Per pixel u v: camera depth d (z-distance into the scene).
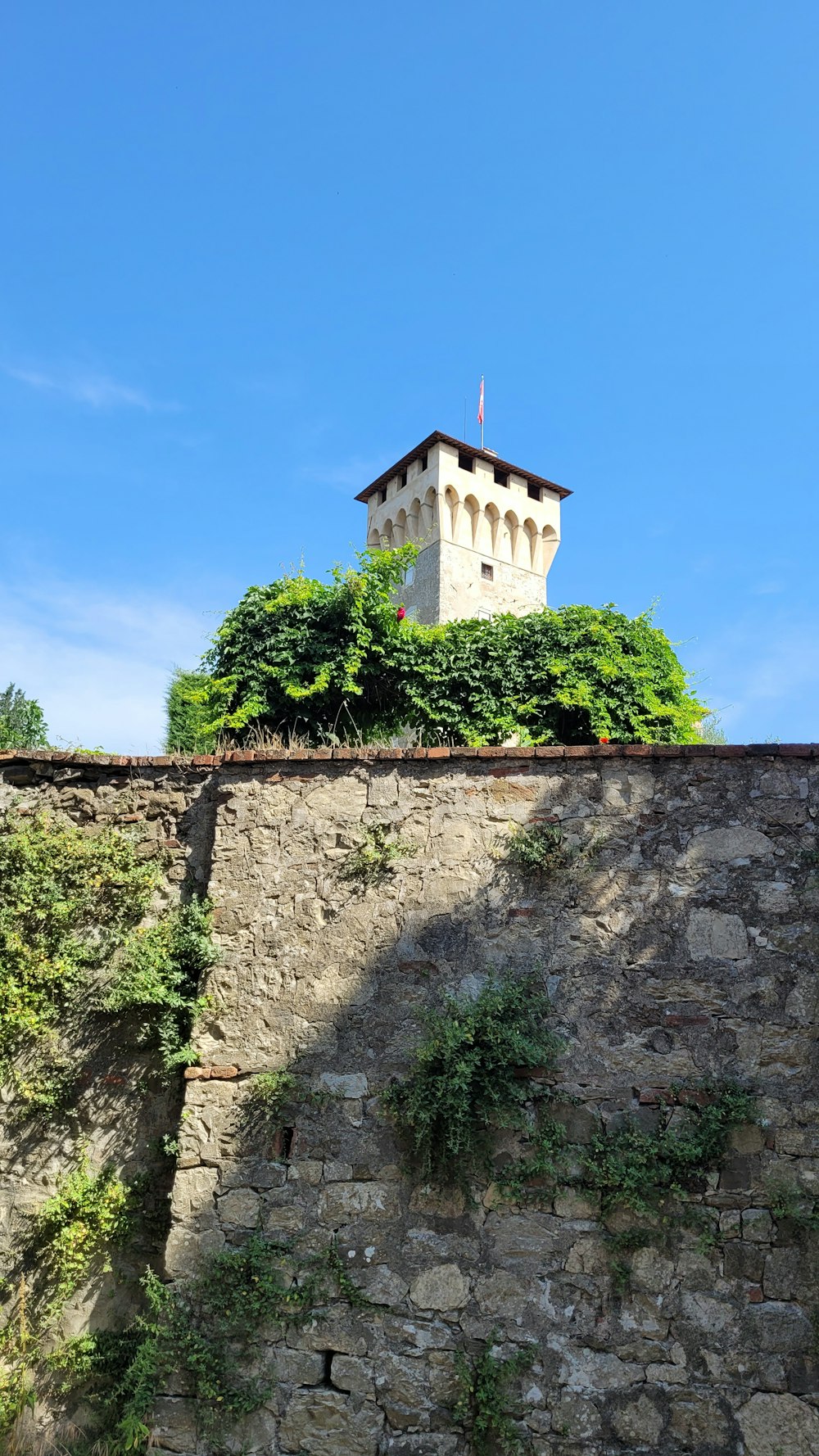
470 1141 5.41
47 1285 6.18
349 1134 5.62
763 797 5.77
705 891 5.69
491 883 5.92
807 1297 5.03
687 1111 5.35
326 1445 5.15
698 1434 4.93
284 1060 5.82
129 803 7.09
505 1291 5.25
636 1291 5.16
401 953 5.89
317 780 6.36
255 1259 5.43
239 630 13.52
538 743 13.89
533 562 41.28
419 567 39.53
